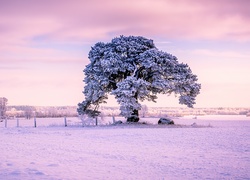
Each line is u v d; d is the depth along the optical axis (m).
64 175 10.91
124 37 48.97
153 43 50.28
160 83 45.19
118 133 30.02
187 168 12.41
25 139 25.19
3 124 60.03
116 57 45.72
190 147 19.05
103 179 10.39
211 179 10.46
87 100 48.38
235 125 47.22
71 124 50.41
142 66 46.81
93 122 46.62
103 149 18.30
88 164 13.30
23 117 112.44
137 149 18.22
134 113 47.78
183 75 46.69
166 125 43.34
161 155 15.83
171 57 47.06
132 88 43.28
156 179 10.47
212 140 22.97
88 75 48.97
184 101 46.81
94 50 48.62
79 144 21.09
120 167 12.62
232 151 17.23
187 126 42.47
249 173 11.42
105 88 48.91
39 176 10.61
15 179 10.07
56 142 22.56
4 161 13.80
